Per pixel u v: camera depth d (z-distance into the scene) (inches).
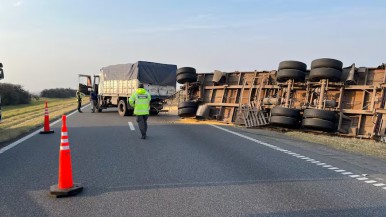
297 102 554.9
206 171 247.0
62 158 193.5
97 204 175.6
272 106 548.1
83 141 387.2
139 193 194.2
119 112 842.2
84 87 994.7
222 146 359.6
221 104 661.9
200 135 447.8
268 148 351.3
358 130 470.3
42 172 240.8
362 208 171.9
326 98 509.7
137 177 229.3
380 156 326.3
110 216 159.2
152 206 172.9
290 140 420.5
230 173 241.9
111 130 495.8
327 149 357.4
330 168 262.2
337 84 498.9
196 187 206.7
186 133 468.1
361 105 485.4
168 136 434.6
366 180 227.8
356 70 515.8
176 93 816.3
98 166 261.4
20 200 181.6
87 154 309.7
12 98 1801.2
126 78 830.5
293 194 194.4
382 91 462.6
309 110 474.0
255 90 625.3
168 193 194.4
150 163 272.8
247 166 264.8
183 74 715.4
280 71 549.0
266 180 224.4
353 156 319.3
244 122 578.2
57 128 519.5
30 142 377.7
